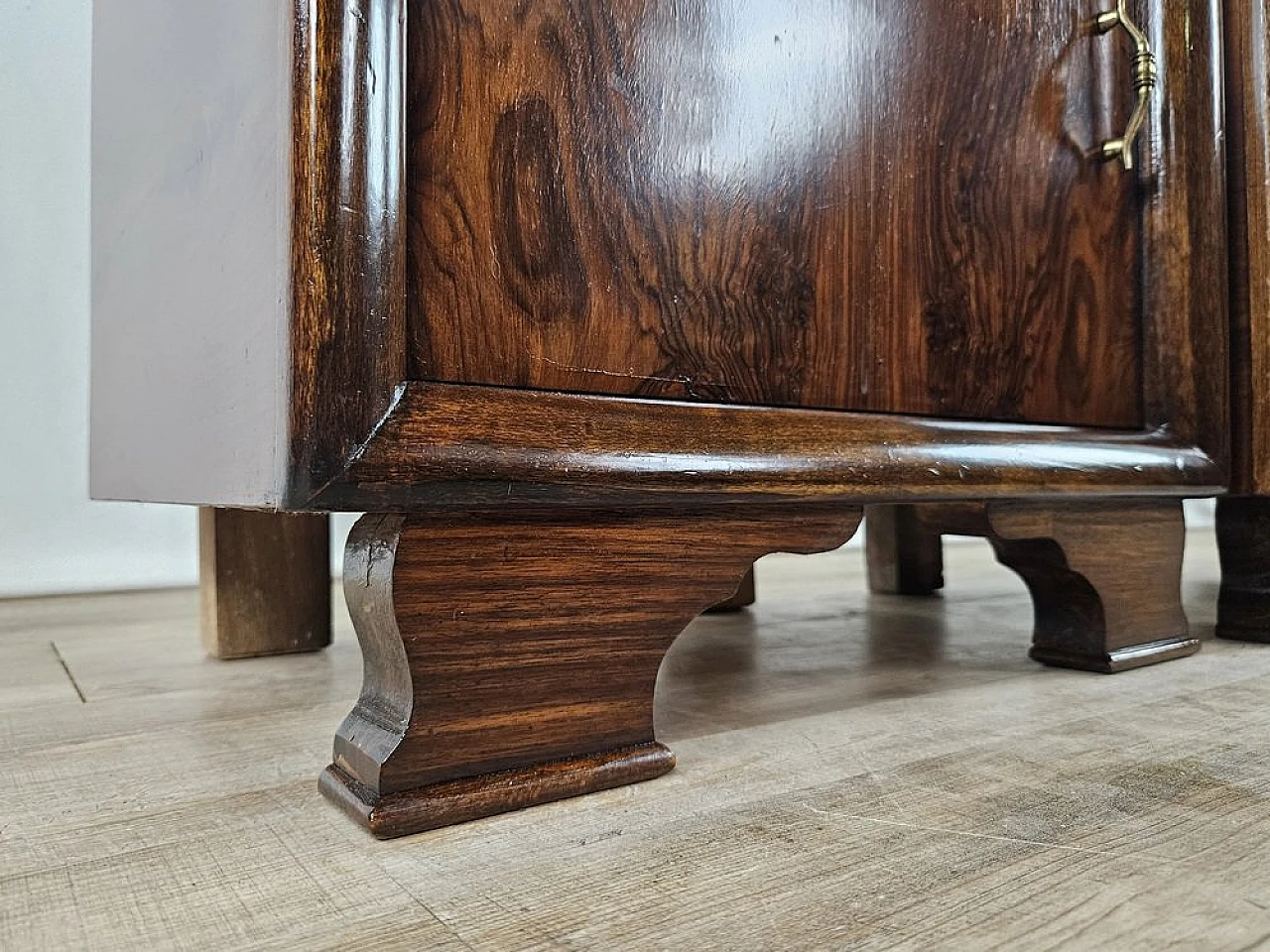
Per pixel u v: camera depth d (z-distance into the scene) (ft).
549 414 1.38
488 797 1.38
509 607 1.42
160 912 1.08
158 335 1.89
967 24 1.99
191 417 1.65
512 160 1.39
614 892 1.12
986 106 2.02
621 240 1.50
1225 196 2.52
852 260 1.79
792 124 1.70
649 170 1.53
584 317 1.47
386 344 1.24
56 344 4.17
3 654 2.76
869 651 2.73
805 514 1.73
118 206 2.22
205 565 2.75
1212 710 1.97
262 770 1.63
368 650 1.45
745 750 1.71
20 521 4.12
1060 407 2.18
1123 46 2.33
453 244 1.34
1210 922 1.03
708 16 1.60
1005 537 2.15
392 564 1.32
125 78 2.12
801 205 1.72
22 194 4.08
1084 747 1.71
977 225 2.01
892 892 1.11
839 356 1.77
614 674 1.53
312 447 1.19
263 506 1.30
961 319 1.98
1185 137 2.42
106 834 1.33
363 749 1.38
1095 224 2.27
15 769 1.65
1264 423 2.51
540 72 1.42
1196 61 2.46
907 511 4.15
